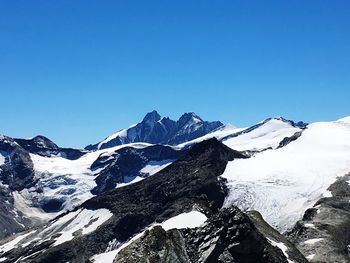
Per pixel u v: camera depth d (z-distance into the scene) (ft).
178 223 290.56
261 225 302.66
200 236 217.77
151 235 167.63
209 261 205.26
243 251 209.67
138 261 159.43
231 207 225.76
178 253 168.25
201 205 330.34
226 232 214.90
